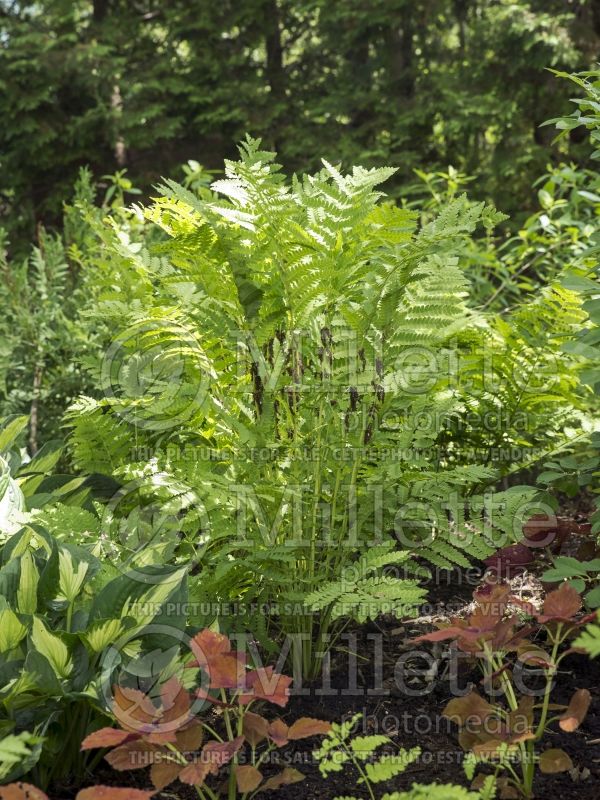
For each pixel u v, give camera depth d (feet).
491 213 8.43
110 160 42.83
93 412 10.04
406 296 9.39
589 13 33.24
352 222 8.24
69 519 8.87
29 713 6.68
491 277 18.33
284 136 41.16
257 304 8.45
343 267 8.38
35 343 15.84
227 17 42.73
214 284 8.56
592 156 8.77
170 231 9.08
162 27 44.78
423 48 41.29
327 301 8.62
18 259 40.73
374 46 42.42
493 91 34.35
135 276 10.38
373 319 8.87
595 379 7.86
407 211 8.00
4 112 41.63
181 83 41.55
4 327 15.84
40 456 10.72
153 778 5.96
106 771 7.05
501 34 32.63
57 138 42.11
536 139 35.73
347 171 37.52
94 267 15.72
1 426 11.15
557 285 10.69
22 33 42.75
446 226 8.59
